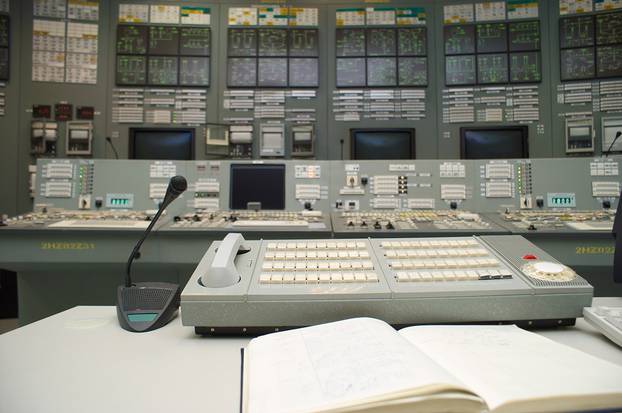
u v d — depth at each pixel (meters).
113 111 3.29
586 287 0.68
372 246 0.82
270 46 3.37
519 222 2.04
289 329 0.68
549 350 0.55
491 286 0.69
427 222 2.07
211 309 0.67
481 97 3.31
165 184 2.33
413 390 0.40
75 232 1.94
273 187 2.36
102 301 2.15
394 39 3.38
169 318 0.77
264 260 0.77
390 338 0.54
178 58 3.33
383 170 2.37
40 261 1.97
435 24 3.38
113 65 3.31
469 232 1.90
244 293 0.67
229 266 0.71
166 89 3.33
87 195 2.31
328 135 3.37
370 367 0.46
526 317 0.69
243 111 3.35
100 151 3.27
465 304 0.68
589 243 1.91
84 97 3.28
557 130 3.23
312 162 2.38
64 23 3.28
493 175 2.32
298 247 0.82
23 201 3.19
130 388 0.50
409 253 0.79
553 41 3.27
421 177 2.36
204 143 3.32
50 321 0.78
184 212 2.30
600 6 3.20
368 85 3.36
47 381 0.52
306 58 3.38
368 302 0.68
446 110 3.33
